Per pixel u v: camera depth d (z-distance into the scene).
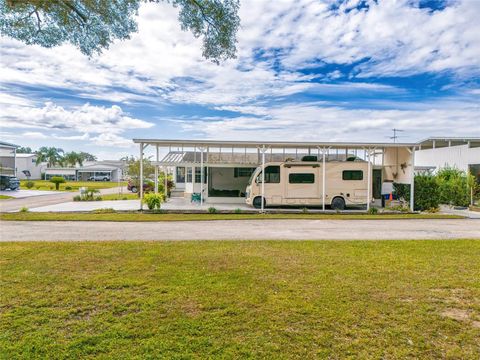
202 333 3.46
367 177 16.70
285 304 4.19
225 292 4.61
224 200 20.98
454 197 18.98
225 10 6.52
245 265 5.99
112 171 76.12
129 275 5.33
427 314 3.95
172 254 6.80
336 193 16.83
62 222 12.25
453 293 4.64
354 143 16.53
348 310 4.04
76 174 74.62
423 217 14.31
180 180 30.09
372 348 3.20
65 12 6.19
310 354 3.09
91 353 3.08
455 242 8.31
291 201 16.89
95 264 5.98
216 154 22.56
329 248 7.53
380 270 5.70
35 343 3.23
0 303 4.17
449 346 3.25
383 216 14.60
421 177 17.39
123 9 6.58
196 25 6.77
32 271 5.52
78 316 3.85
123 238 8.96
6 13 6.25
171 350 3.13
